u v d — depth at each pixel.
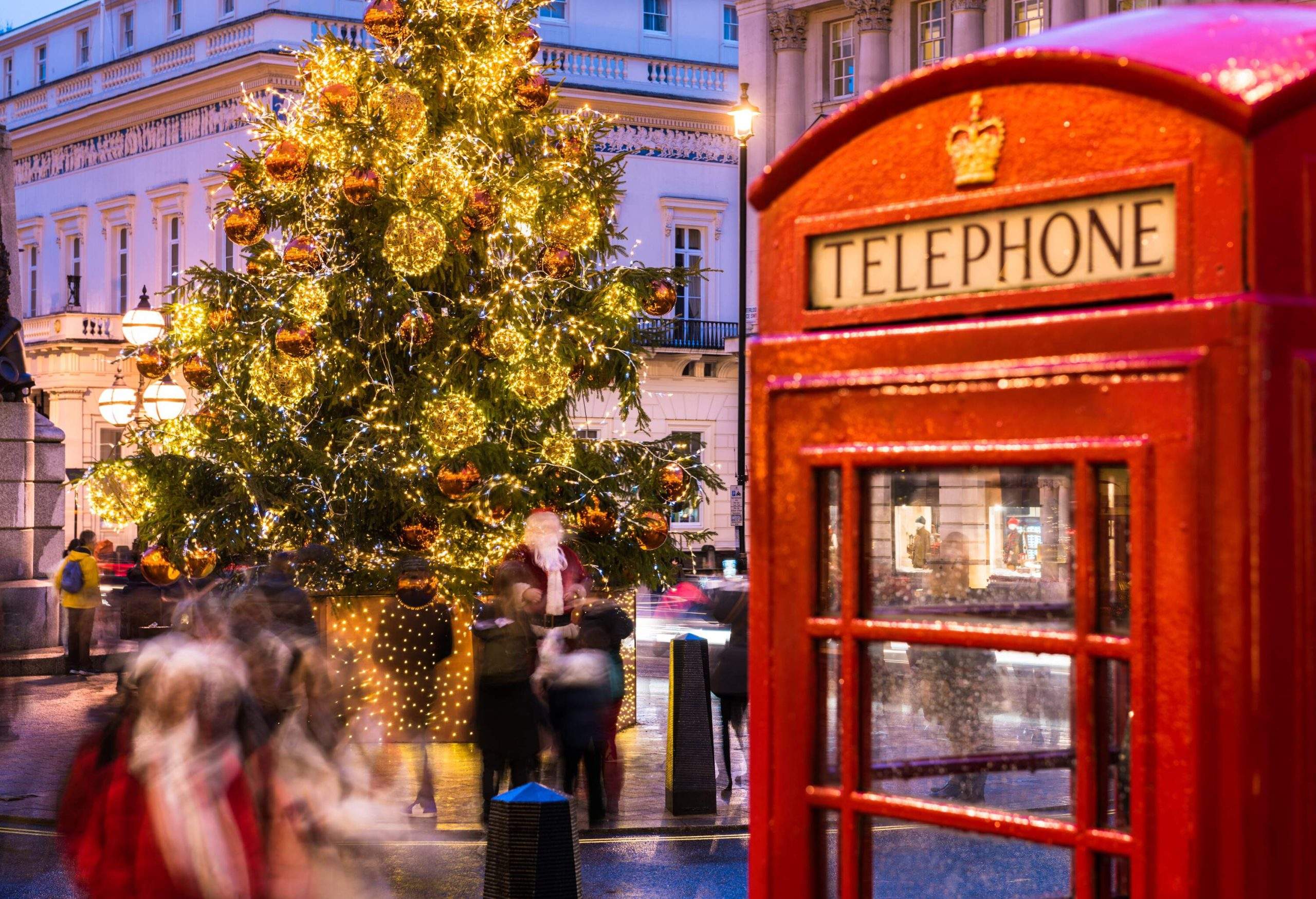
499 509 14.14
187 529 14.10
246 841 5.32
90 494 14.55
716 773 12.24
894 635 2.71
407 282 14.53
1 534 20.38
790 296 2.94
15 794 11.66
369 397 14.92
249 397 14.83
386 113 13.64
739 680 11.59
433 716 13.70
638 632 25.70
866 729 2.79
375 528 14.56
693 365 46.81
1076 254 2.49
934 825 2.67
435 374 14.37
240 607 7.96
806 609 2.89
